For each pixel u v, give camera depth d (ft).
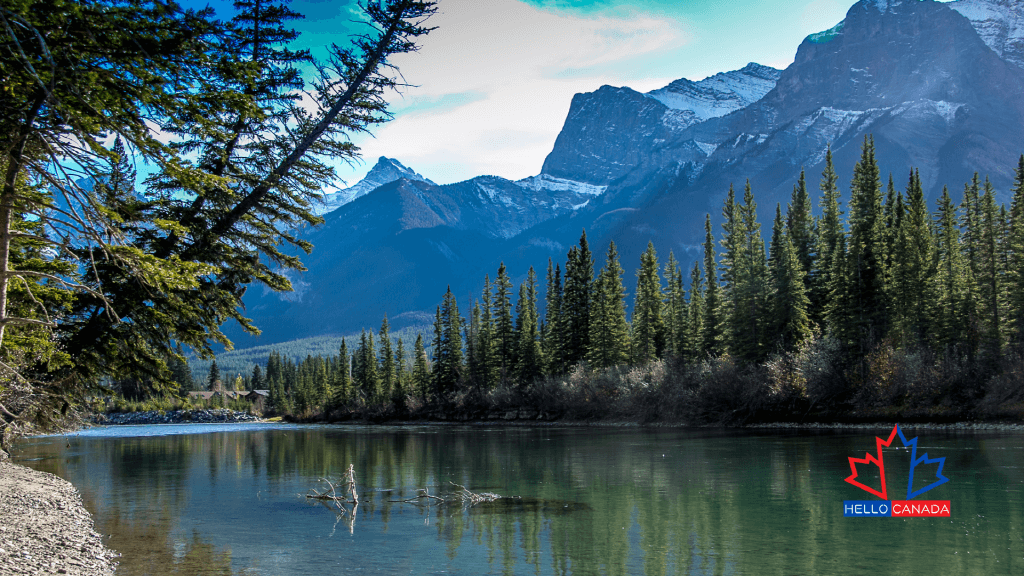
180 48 38.22
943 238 257.55
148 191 66.80
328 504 72.95
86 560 45.85
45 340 59.31
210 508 70.69
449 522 61.41
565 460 117.70
